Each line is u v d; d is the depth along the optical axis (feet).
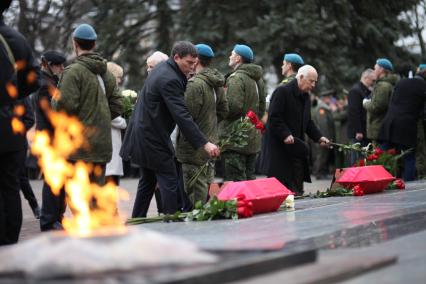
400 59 100.42
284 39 91.09
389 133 52.80
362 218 25.61
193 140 31.65
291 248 16.05
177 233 22.81
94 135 31.01
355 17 96.53
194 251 13.88
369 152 42.37
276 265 14.43
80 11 104.17
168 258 13.41
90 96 30.99
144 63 103.91
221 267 13.23
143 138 32.19
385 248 18.51
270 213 28.84
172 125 32.50
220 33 94.53
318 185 63.00
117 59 103.09
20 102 37.88
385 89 53.36
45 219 31.86
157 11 101.96
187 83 34.09
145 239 13.55
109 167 37.68
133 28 103.30
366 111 56.08
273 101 40.52
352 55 98.78
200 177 34.42
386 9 99.91
